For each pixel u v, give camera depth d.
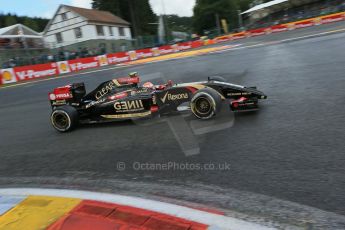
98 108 6.66
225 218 2.97
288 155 4.02
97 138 5.94
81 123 6.89
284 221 2.84
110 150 5.22
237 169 3.90
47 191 3.99
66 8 46.16
